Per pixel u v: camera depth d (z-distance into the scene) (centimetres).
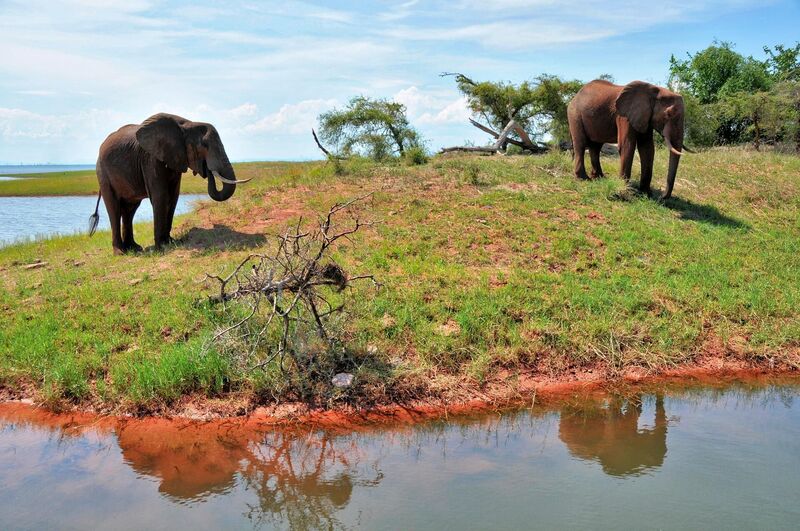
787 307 946
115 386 729
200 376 728
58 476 585
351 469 595
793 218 1340
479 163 1599
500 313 863
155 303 882
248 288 743
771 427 682
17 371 761
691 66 3008
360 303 862
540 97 2472
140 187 1131
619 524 491
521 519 499
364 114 2511
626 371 820
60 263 1112
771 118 2412
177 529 498
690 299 946
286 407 712
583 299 912
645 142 1370
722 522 493
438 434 668
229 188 1129
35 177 7350
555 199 1305
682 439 652
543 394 761
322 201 1266
